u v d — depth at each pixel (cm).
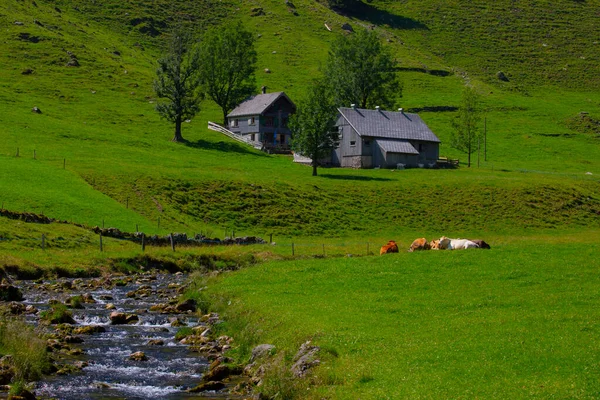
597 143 16575
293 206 9469
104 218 7544
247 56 15750
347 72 15588
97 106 14850
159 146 12606
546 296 3241
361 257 4844
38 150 10625
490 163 14100
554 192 10750
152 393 2338
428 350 2417
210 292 4022
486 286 3550
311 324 2875
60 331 3203
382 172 12044
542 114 18775
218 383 2412
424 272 4038
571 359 2227
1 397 2167
